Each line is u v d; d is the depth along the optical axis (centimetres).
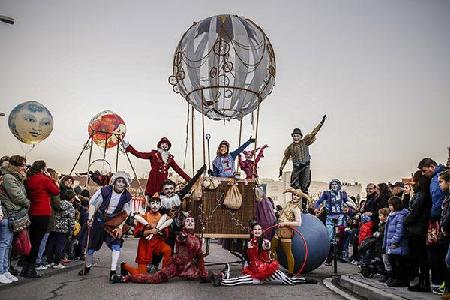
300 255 911
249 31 917
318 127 1143
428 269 655
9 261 793
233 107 939
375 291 639
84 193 1153
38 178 777
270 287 734
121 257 1223
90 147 1189
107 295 617
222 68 895
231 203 845
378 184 1120
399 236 707
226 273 768
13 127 1215
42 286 682
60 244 930
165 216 830
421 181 668
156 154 1020
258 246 783
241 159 1024
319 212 1300
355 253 1243
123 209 819
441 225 567
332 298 639
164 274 753
